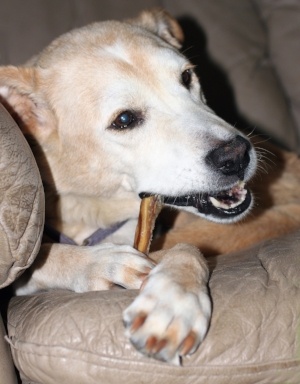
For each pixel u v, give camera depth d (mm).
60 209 755
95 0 955
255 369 530
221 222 703
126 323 526
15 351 572
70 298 578
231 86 1008
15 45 912
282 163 897
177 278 544
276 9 1027
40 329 556
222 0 1021
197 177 672
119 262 619
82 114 711
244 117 1007
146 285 542
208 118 690
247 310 546
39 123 739
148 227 689
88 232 777
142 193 707
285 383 537
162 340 511
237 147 668
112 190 738
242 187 697
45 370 547
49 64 731
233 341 531
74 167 733
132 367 528
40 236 583
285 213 808
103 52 710
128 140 699
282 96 1034
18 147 581
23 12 920
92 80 704
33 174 582
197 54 1006
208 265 618
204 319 525
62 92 720
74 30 768
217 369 526
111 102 694
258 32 1030
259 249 662
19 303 619
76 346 537
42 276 665
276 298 557
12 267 570
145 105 696
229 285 569
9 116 613
